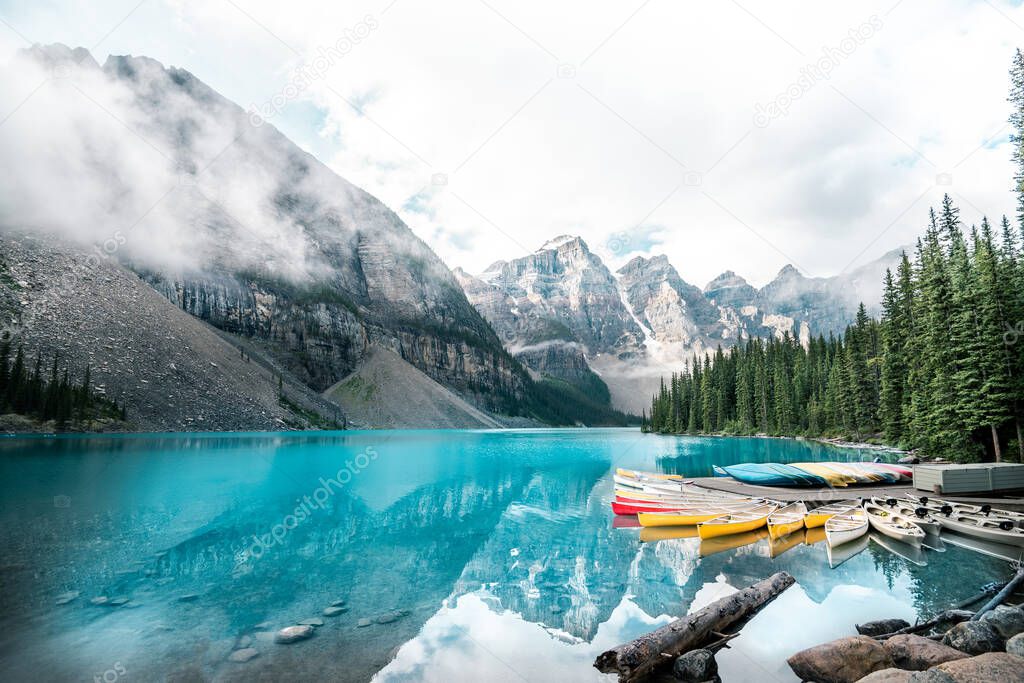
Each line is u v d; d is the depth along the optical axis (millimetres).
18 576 15047
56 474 34156
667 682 9484
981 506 23781
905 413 52562
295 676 9586
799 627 11875
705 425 132125
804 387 107938
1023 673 7629
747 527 22094
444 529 23125
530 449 79125
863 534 21172
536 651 10953
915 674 7941
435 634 11781
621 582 15602
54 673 9602
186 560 17312
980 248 40562
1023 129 32531
